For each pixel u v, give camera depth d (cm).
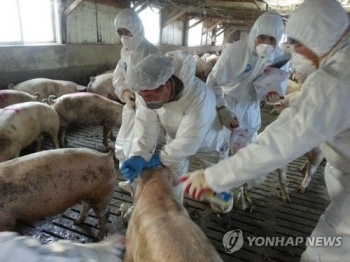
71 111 330
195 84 152
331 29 83
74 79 546
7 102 340
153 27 841
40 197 155
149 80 129
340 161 99
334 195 105
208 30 1255
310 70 95
